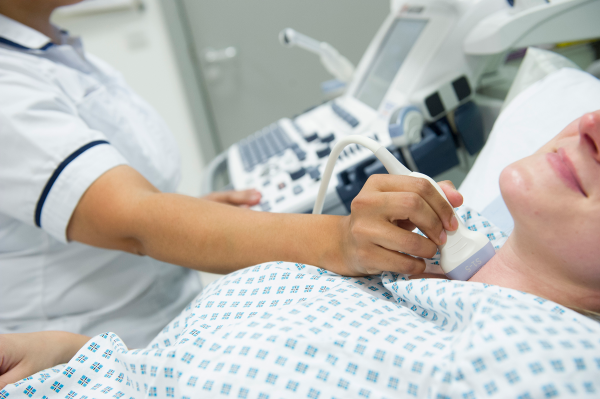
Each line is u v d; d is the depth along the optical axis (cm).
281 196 86
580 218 38
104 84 87
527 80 77
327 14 200
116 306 77
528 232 42
